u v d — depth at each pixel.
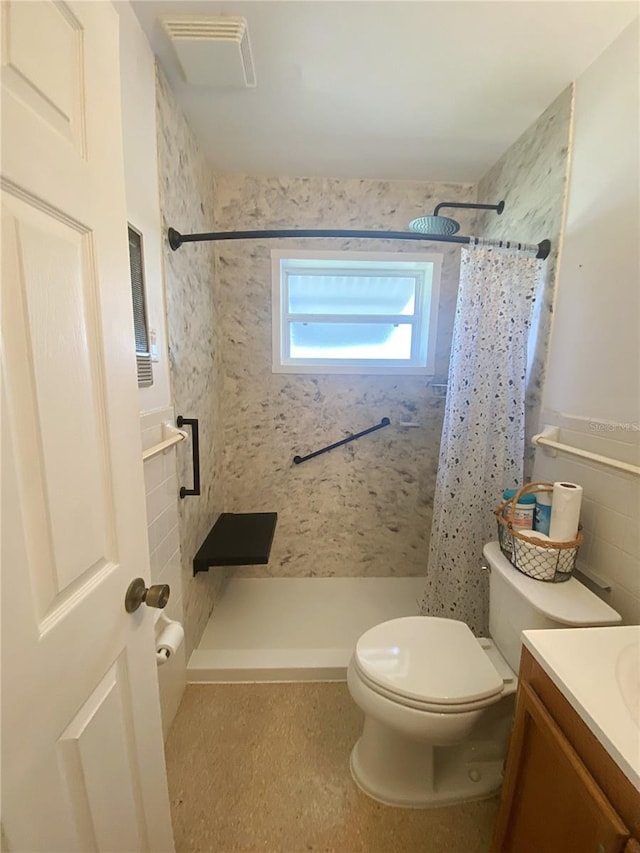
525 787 0.81
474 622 1.60
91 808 0.56
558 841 0.70
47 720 0.47
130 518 0.66
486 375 1.48
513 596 1.13
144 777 0.72
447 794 1.12
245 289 2.04
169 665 1.36
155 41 1.14
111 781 0.61
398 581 2.29
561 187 1.33
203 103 1.40
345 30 1.08
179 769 1.22
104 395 0.58
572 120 1.28
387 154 1.74
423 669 1.07
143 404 1.15
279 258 2.01
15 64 0.40
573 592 1.06
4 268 0.40
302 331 2.19
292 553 2.30
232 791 1.15
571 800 0.66
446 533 1.61
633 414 1.03
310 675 1.58
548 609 0.99
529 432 1.53
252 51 1.16
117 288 0.61
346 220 2.00
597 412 1.16
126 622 0.65
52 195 0.46
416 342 2.17
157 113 1.22
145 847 0.73
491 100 1.37
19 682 0.43
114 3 0.98
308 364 2.13
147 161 1.16
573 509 1.08
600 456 1.10
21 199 0.42
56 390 0.48
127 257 0.64
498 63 1.20
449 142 1.64
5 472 0.41
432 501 2.27
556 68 1.21
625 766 0.54
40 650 0.45
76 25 0.51
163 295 1.29
